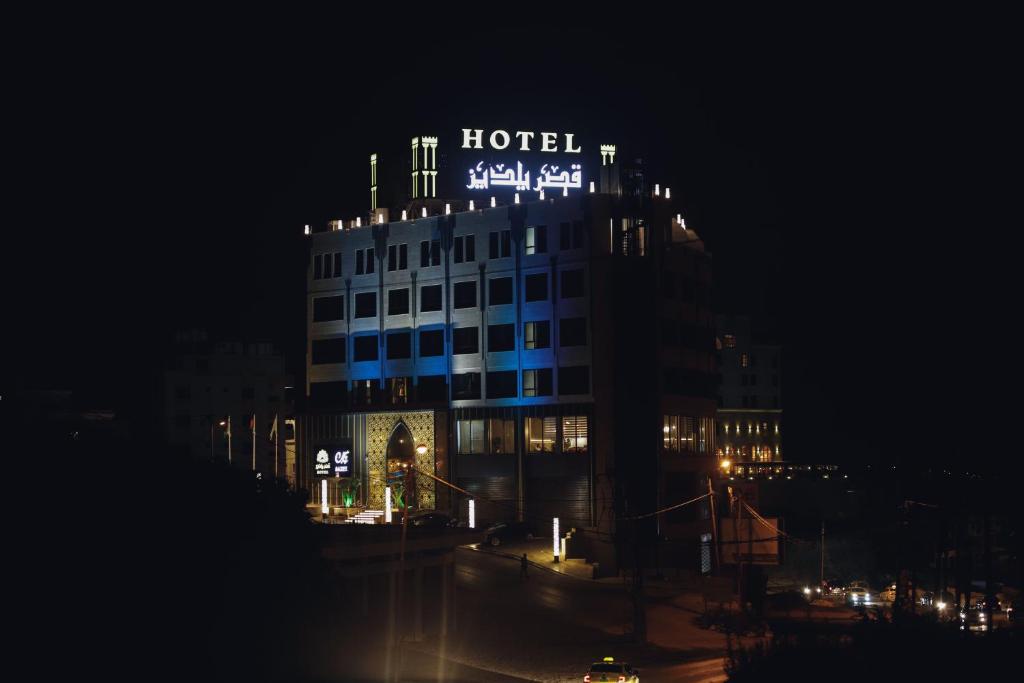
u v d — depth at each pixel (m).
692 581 86.81
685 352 103.94
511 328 102.00
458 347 104.69
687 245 106.12
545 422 99.56
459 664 55.41
